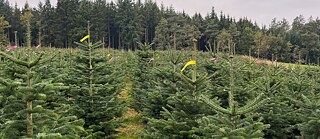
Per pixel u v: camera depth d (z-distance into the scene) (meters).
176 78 10.49
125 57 28.16
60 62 14.84
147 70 14.92
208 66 15.14
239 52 58.81
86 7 61.16
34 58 6.08
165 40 57.06
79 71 10.12
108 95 10.49
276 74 14.86
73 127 6.18
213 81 12.76
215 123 6.69
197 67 15.42
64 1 58.56
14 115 5.80
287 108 9.85
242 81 12.48
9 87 5.53
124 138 12.23
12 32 59.94
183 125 7.96
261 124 6.19
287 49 56.31
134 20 64.69
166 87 10.62
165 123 8.13
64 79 10.55
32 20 51.09
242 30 66.62
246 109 5.88
